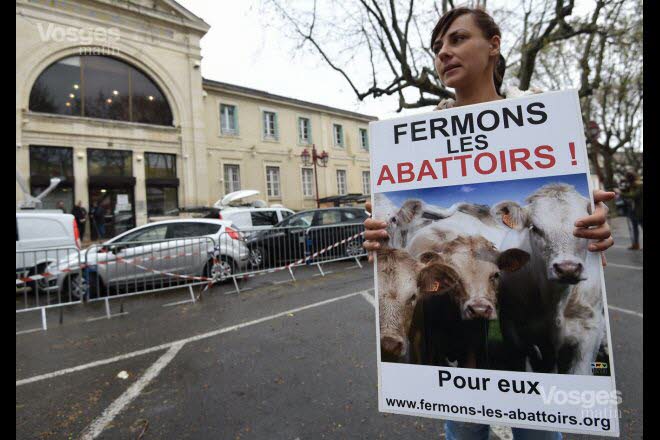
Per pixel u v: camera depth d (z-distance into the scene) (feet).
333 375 10.21
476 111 4.28
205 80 65.57
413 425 7.81
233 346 12.85
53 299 22.13
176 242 22.81
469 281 4.10
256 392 9.48
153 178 57.93
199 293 21.76
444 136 4.40
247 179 70.44
